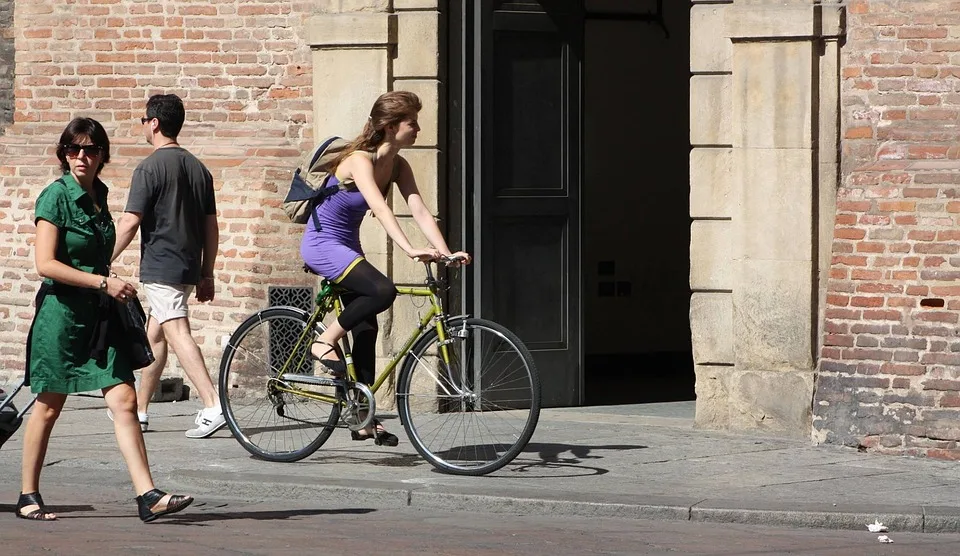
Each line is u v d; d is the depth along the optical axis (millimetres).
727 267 20016
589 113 30344
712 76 20016
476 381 16250
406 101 16406
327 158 16672
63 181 13453
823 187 19422
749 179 19641
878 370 18328
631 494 15102
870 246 18578
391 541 13023
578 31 22281
